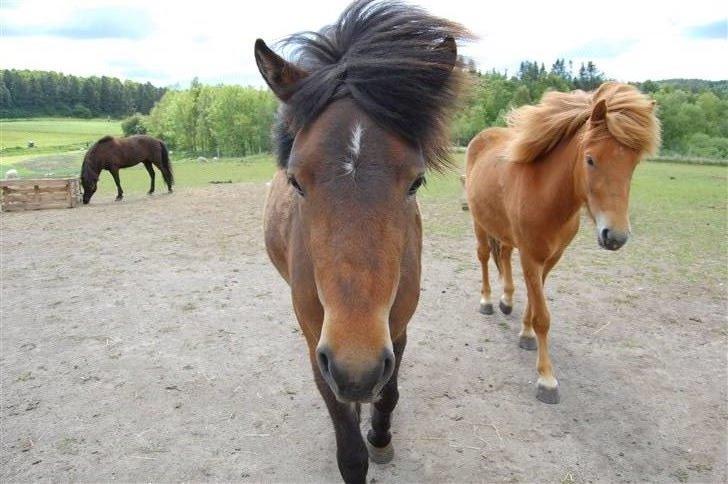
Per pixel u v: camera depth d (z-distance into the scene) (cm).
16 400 340
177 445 295
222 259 694
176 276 615
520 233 352
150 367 385
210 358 400
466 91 189
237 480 268
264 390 354
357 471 215
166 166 1469
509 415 323
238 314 491
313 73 173
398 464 279
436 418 320
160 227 927
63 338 436
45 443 296
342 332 144
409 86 164
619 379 365
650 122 286
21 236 856
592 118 291
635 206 1077
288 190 258
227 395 347
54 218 1040
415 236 228
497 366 387
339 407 213
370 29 184
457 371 379
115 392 350
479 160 450
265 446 294
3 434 304
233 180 1908
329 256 150
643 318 471
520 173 356
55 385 359
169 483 265
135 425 313
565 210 326
